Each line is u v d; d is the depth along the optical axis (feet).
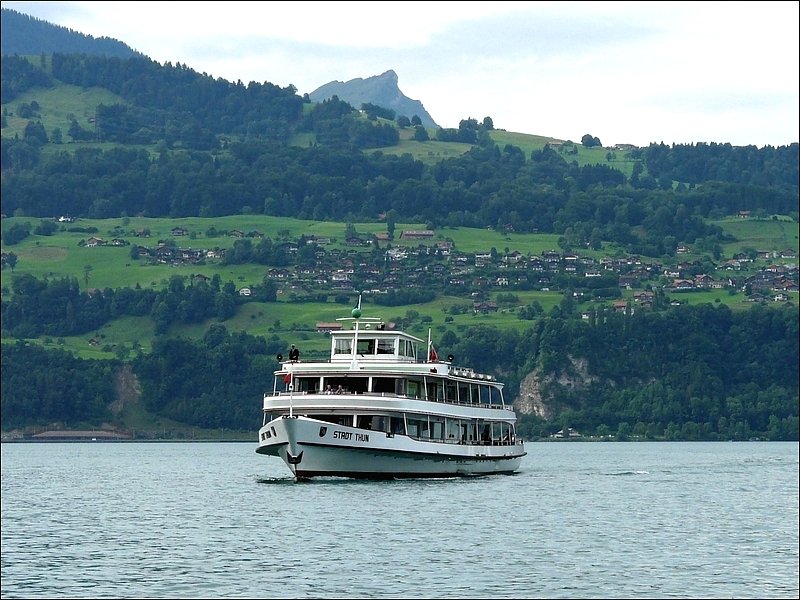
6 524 390.42
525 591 270.05
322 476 459.73
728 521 401.29
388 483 470.80
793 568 302.45
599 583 280.10
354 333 488.85
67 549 328.49
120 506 452.35
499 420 549.13
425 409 478.18
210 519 388.16
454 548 323.37
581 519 395.34
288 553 314.76
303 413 467.11
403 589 270.46
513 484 512.63
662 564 307.37
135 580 281.33
